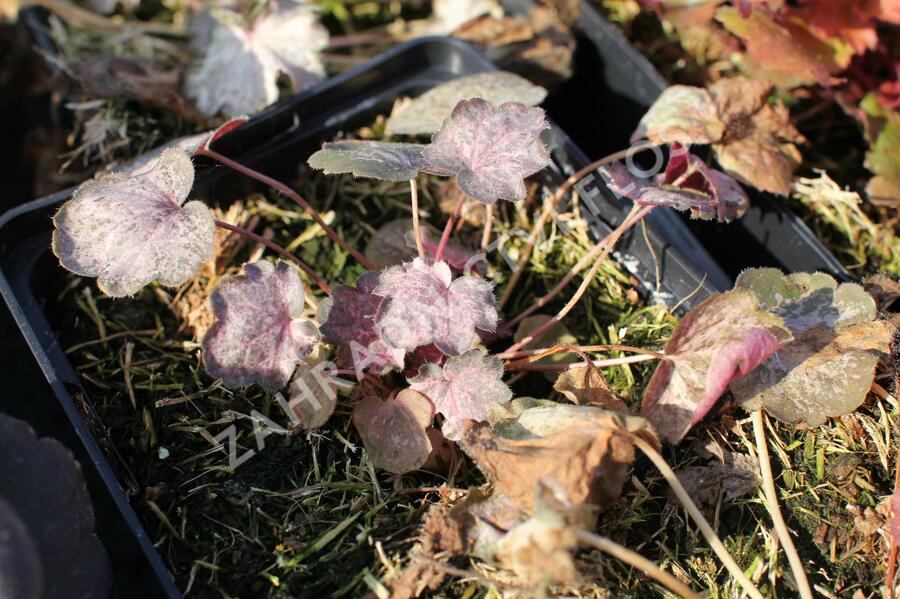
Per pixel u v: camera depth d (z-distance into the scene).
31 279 0.28
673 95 0.29
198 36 0.33
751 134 0.29
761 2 0.30
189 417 0.26
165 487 0.25
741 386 0.25
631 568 0.24
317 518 0.25
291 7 0.32
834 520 0.25
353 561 0.24
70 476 0.24
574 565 0.24
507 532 0.23
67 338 0.28
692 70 0.34
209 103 0.32
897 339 0.26
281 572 0.24
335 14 0.37
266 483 0.25
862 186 0.32
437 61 0.32
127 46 0.35
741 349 0.23
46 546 0.23
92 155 0.32
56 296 0.28
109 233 0.24
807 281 0.26
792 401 0.25
